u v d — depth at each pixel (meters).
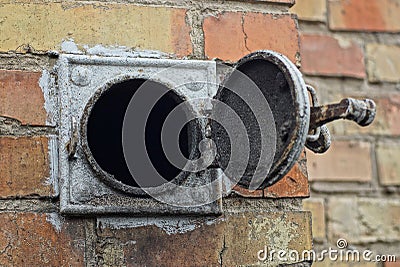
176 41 1.42
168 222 1.34
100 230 1.30
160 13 1.42
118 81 1.33
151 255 1.32
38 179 1.29
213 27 1.44
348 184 2.32
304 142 1.14
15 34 1.34
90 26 1.37
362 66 2.38
